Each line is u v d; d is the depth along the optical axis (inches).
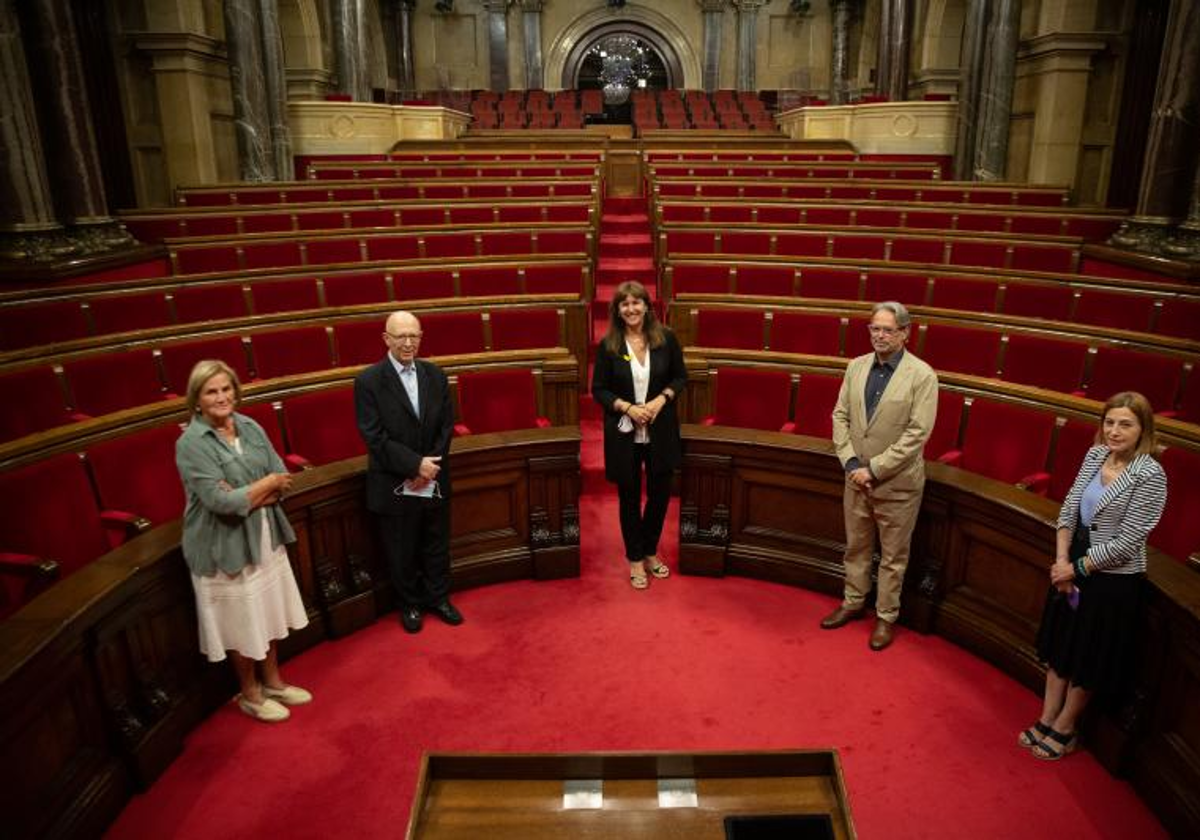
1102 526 110.5
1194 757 106.4
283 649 146.9
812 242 321.7
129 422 161.5
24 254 281.0
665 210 380.5
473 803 87.4
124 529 143.1
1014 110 555.5
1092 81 512.7
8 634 99.1
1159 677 112.3
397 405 147.2
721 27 948.6
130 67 501.7
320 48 671.1
